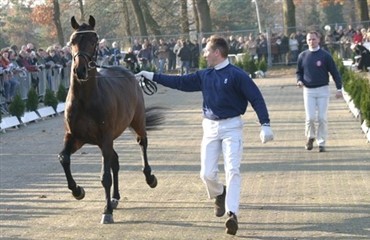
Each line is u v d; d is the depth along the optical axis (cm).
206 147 916
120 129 1079
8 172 1407
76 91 998
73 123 1012
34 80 2648
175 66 4238
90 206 1080
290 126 1958
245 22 7719
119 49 4222
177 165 1415
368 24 4572
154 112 1230
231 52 4434
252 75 4050
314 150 1528
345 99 2552
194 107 2636
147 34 5797
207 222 962
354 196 1084
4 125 2128
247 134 1822
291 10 4778
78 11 6756
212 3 8094
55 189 1217
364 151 1491
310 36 1505
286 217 974
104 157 1011
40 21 5978
